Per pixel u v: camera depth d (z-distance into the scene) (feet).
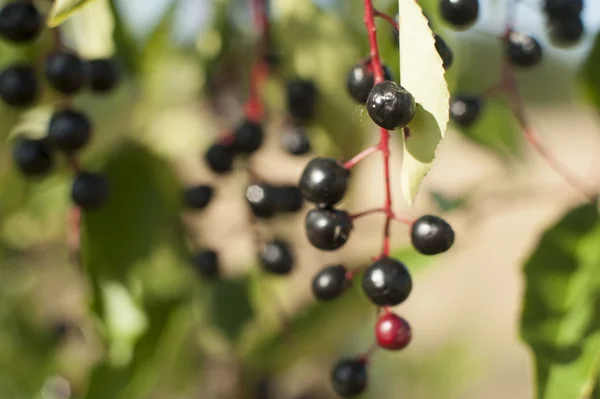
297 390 1.47
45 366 1.45
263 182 1.21
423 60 0.95
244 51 1.38
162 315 1.27
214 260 1.25
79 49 1.24
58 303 1.56
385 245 1.01
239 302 1.31
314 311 1.30
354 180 1.34
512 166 1.41
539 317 1.14
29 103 1.19
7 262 1.55
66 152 1.17
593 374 1.09
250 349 1.31
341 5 1.37
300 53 1.31
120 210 1.26
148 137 1.36
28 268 1.56
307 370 1.47
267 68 1.29
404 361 1.74
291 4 1.32
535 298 1.15
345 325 1.34
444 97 0.94
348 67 1.31
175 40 1.40
